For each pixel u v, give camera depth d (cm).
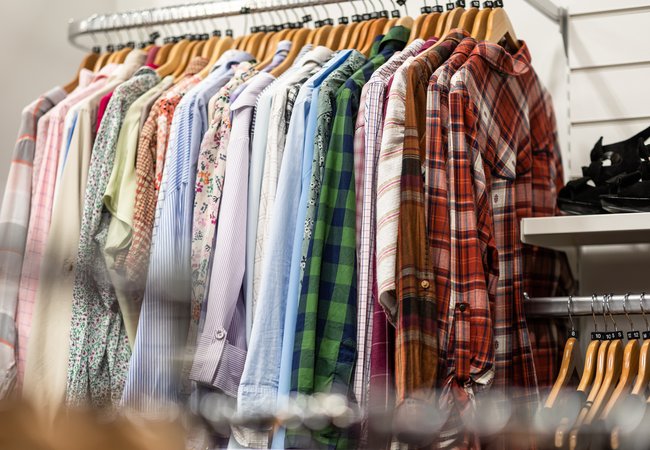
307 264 141
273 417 126
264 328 144
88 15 248
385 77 153
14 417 33
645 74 195
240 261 155
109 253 168
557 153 196
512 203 162
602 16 200
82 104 180
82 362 152
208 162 163
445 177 141
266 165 158
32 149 185
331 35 191
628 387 140
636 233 165
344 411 132
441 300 135
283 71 181
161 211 162
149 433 41
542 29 210
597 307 151
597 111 198
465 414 131
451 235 139
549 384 175
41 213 180
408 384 127
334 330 138
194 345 154
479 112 154
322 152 149
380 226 137
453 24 177
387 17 194
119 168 172
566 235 167
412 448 129
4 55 219
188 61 204
